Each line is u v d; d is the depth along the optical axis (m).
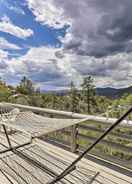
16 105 5.08
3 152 3.47
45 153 3.47
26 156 3.34
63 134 3.87
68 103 30.00
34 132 2.57
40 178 2.69
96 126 3.09
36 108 4.45
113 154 3.06
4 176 2.73
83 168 2.94
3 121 3.37
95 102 29.92
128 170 2.82
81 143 3.47
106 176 2.73
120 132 2.83
